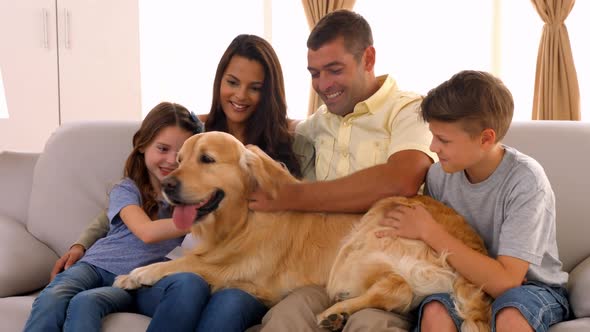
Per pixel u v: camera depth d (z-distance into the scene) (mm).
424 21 4699
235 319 1658
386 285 1672
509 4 4656
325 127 2201
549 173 2119
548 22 4238
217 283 1860
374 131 2068
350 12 2059
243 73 2240
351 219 1953
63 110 4625
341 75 2014
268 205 1893
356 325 1552
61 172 2408
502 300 1511
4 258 2096
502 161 1712
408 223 1746
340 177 2018
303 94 4879
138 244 2033
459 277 1642
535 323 1466
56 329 1711
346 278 1776
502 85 1673
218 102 2330
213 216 1868
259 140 2281
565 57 4227
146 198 2129
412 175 1881
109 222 2201
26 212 2443
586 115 4551
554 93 4254
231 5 4895
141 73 4730
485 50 4711
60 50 4566
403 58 4738
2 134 4578
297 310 1669
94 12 4570
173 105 2197
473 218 1795
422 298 1663
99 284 1968
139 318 1747
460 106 1609
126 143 2445
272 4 4805
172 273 1833
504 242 1615
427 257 1686
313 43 2033
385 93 2072
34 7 4516
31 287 2141
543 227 1644
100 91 4641
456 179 1818
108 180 2389
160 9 4855
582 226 2055
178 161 1919
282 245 1894
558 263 1740
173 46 4898
